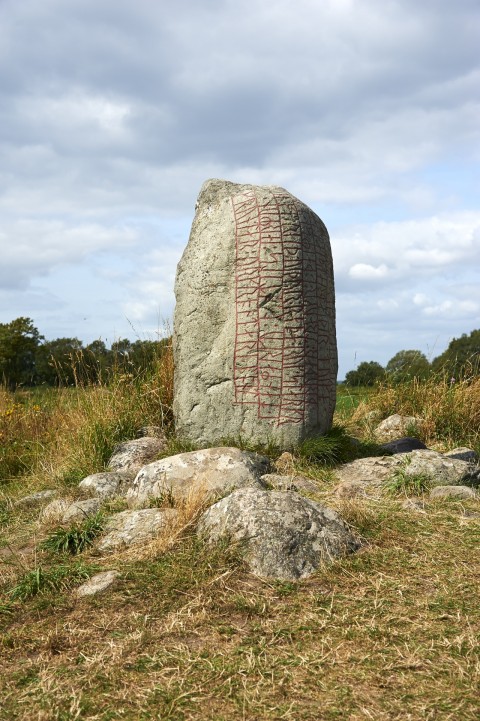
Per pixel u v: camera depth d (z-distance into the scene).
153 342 8.05
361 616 3.31
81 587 3.64
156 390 7.17
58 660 3.04
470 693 2.71
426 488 5.23
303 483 5.10
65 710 2.67
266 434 5.80
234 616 3.33
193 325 6.02
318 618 3.29
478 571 3.78
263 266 5.79
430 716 2.56
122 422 6.75
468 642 3.07
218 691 2.75
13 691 2.82
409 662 2.92
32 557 4.14
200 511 4.29
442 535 4.27
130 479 5.45
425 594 3.54
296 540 3.83
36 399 9.36
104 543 4.20
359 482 5.40
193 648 3.07
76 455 6.33
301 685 2.78
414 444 6.64
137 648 3.07
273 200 5.93
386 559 3.90
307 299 5.86
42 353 18.45
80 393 7.80
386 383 9.07
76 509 4.86
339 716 2.58
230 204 6.03
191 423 6.02
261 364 5.79
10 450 7.28
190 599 3.47
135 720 2.59
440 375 8.55
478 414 7.43
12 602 3.56
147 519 4.30
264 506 4.01
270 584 3.58
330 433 6.18
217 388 5.92
